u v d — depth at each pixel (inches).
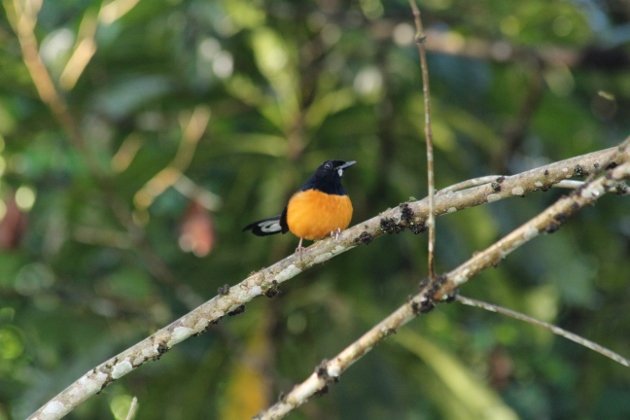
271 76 526.6
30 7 465.4
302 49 550.9
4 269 542.9
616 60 540.1
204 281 540.4
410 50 544.7
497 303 542.3
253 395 498.6
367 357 516.4
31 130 536.4
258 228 353.1
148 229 561.3
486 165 572.7
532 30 586.2
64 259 549.0
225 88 537.6
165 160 530.6
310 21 555.8
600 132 605.6
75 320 537.0
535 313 589.3
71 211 525.0
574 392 644.1
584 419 620.1
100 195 517.3
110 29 498.6
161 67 548.1
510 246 238.1
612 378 649.6
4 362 579.8
